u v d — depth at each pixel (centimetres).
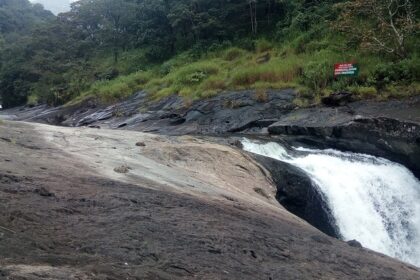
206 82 3069
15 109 5484
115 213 701
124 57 5334
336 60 2572
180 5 4534
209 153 1463
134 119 2844
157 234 641
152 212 745
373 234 1469
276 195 1408
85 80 4956
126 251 555
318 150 1853
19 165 910
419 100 2000
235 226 778
